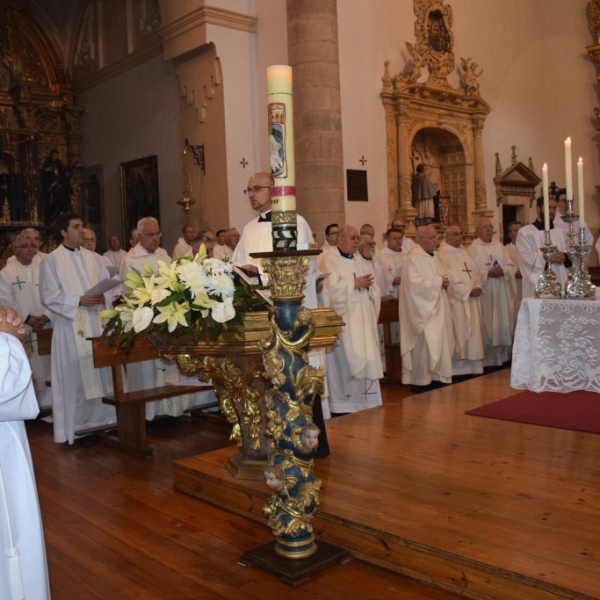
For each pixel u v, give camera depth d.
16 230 14.66
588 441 4.67
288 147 3.02
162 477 5.04
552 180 16.61
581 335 5.53
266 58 11.98
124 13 14.79
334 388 7.08
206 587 3.25
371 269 8.20
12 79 16.11
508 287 9.50
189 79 12.51
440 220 13.98
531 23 16.33
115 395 5.82
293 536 3.38
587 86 16.20
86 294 6.15
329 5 9.95
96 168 16.00
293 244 3.05
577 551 3.03
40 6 16.41
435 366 7.59
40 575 2.43
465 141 14.58
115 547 3.77
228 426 6.60
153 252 7.29
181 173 13.30
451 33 14.16
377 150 12.80
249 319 3.57
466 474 4.11
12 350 2.37
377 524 3.42
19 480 2.44
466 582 3.03
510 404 5.77
